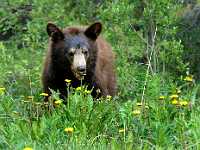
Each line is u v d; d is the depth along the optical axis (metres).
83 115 10.59
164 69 15.85
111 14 15.94
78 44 12.82
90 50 12.94
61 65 12.94
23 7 18.09
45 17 16.89
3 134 10.33
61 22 16.77
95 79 13.10
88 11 17.17
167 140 10.02
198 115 11.05
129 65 15.62
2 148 9.77
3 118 10.89
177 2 17.11
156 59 16.56
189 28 17.36
